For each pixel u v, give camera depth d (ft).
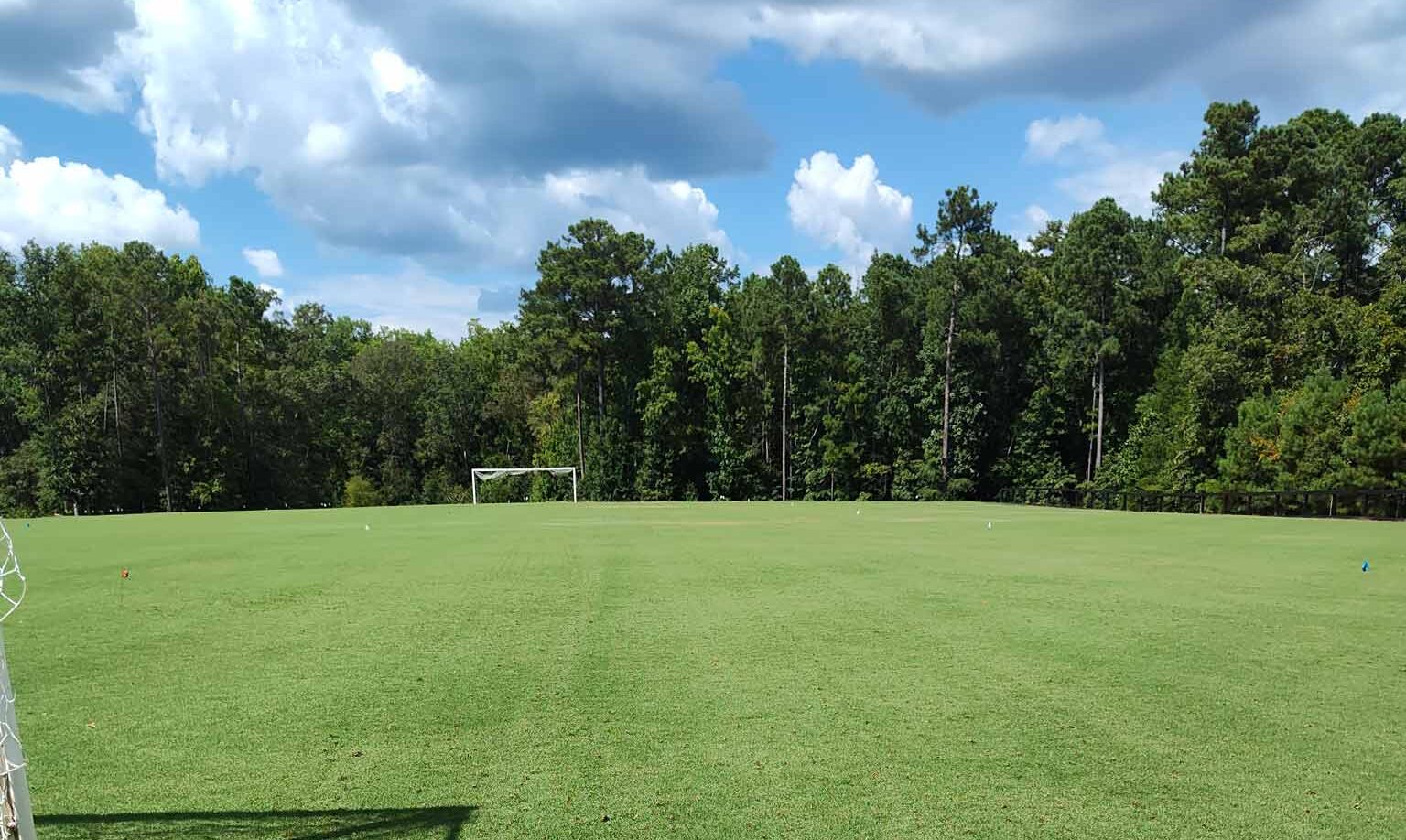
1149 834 13.80
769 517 102.12
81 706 21.13
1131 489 159.33
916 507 136.77
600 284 202.39
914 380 195.72
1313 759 17.13
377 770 16.71
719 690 22.20
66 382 173.47
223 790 15.83
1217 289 148.46
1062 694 21.76
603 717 19.97
